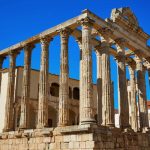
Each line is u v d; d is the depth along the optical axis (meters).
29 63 40.25
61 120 33.03
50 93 55.69
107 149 29.48
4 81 49.84
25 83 39.34
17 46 41.50
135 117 42.97
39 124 35.22
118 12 38.91
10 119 40.22
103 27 35.41
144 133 36.75
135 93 44.88
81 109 30.77
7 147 37.50
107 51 35.31
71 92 57.84
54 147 31.61
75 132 29.70
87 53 32.25
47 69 37.47
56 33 37.16
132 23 40.66
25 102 38.56
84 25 33.31
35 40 39.41
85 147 28.44
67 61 35.28
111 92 34.25
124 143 32.34
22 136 35.84
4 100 48.47
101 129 29.78
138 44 41.97
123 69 37.53
